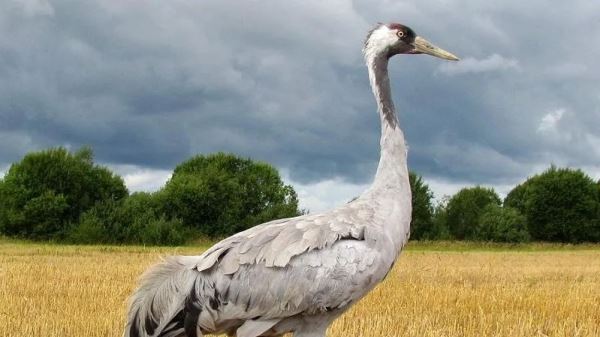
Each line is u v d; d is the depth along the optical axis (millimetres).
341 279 7250
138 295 7723
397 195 7871
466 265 32250
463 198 80312
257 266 7273
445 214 80125
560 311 14828
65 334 11391
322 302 7273
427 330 12172
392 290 18094
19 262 28750
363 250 7348
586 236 81125
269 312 7289
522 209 84000
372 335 11742
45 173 63562
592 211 81062
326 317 7523
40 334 11344
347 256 7273
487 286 20562
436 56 8609
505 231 74000
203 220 66375
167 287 7582
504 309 15062
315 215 7633
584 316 14359
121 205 62688
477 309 14914
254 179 70250
